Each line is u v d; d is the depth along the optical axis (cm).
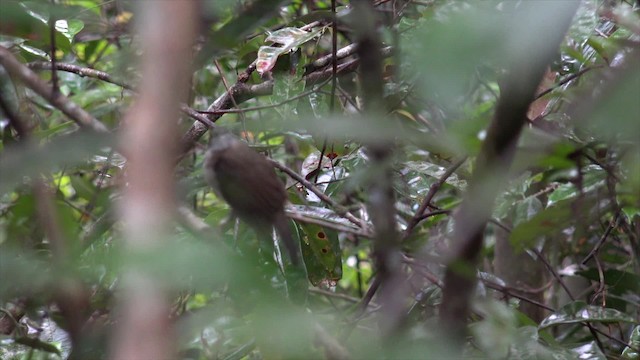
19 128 373
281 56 772
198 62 355
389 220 308
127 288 229
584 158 499
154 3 237
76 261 327
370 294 602
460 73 243
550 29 258
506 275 909
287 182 906
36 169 291
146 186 232
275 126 296
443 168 707
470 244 304
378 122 257
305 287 612
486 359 489
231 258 253
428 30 248
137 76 619
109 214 654
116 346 230
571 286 974
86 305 479
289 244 525
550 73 649
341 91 759
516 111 281
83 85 933
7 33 518
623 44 512
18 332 587
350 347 358
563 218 419
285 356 277
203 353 637
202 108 952
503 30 256
